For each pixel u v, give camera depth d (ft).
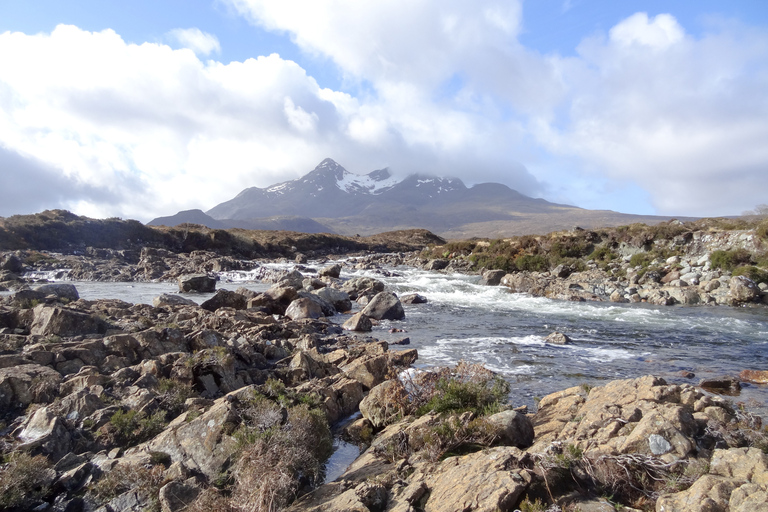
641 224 140.26
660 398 23.07
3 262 126.72
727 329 64.64
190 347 37.86
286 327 55.52
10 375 28.32
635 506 16.71
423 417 25.46
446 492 17.57
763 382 37.99
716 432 19.17
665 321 70.95
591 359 47.29
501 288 113.29
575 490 17.44
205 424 22.93
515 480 16.89
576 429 21.94
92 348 34.19
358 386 33.30
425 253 205.98
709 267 103.86
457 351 50.83
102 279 128.88
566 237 149.48
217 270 155.22
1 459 21.15
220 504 17.83
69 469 21.24
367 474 21.17
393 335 60.13
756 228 106.32
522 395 35.24
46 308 41.27
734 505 14.23
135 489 19.30
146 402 27.27
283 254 233.55
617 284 103.86
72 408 26.08
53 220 179.73
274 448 20.79
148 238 203.41
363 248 283.38
